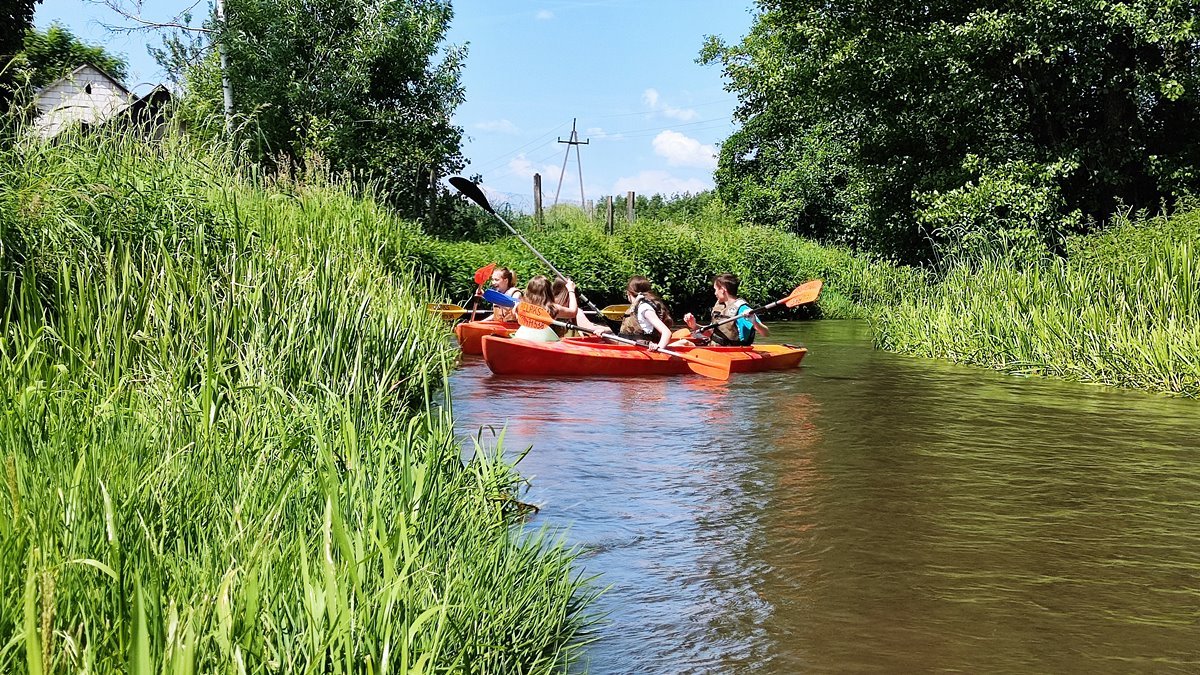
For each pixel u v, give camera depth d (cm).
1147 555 429
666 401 869
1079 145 1903
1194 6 1672
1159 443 678
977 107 1961
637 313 1165
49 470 295
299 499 333
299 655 231
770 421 769
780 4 2173
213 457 354
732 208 4066
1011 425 752
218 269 611
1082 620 353
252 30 2227
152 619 205
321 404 465
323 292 616
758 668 311
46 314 523
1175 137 1908
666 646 328
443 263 1780
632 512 495
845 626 347
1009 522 482
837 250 3122
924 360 1260
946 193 1898
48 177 562
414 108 2412
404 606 260
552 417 777
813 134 3275
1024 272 1241
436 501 357
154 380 455
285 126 2192
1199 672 309
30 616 171
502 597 313
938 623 351
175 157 699
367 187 1091
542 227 2575
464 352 1285
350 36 2300
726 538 454
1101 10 1728
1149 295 1012
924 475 581
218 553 276
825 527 472
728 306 1195
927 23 1989
